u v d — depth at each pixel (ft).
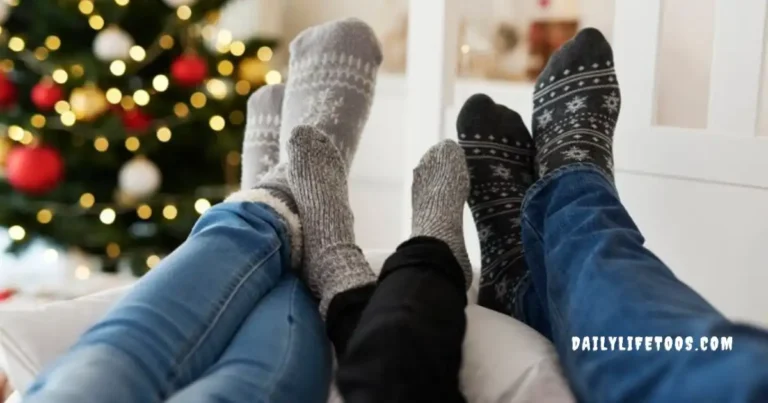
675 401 1.77
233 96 6.89
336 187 3.32
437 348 2.18
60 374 1.98
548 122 3.74
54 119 6.52
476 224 3.79
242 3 7.81
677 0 4.10
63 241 6.83
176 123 6.75
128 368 2.04
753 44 3.48
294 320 2.58
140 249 6.86
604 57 3.78
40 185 6.43
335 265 2.98
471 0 5.91
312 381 2.39
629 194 3.91
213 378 2.12
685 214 3.74
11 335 2.53
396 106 7.49
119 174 6.89
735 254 3.61
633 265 2.30
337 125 4.01
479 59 5.96
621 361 1.99
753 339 1.79
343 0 7.93
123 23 6.89
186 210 6.74
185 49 7.02
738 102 3.55
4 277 7.16
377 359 2.09
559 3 5.76
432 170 3.49
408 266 2.55
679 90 4.18
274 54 7.54
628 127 3.88
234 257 2.67
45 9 6.55
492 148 3.89
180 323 2.28
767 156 3.47
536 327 2.99
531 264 2.95
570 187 2.88
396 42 7.50
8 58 6.66
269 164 4.33
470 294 3.53
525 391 2.34
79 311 2.71
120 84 6.56
